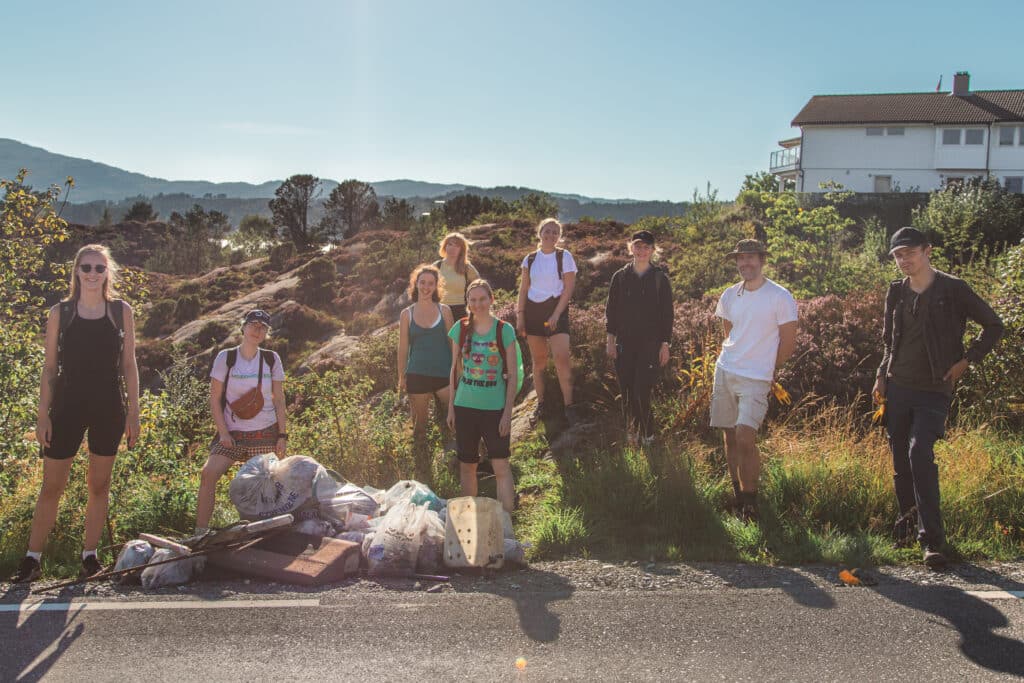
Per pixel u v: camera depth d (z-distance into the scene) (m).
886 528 5.80
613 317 7.48
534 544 5.55
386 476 7.30
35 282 9.41
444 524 5.32
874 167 51.16
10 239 9.30
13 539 5.73
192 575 4.94
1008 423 7.73
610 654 3.78
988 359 7.93
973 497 5.93
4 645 3.91
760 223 18.38
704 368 7.95
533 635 4.01
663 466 6.35
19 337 8.73
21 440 8.23
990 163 49.25
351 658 3.73
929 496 5.17
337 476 6.07
